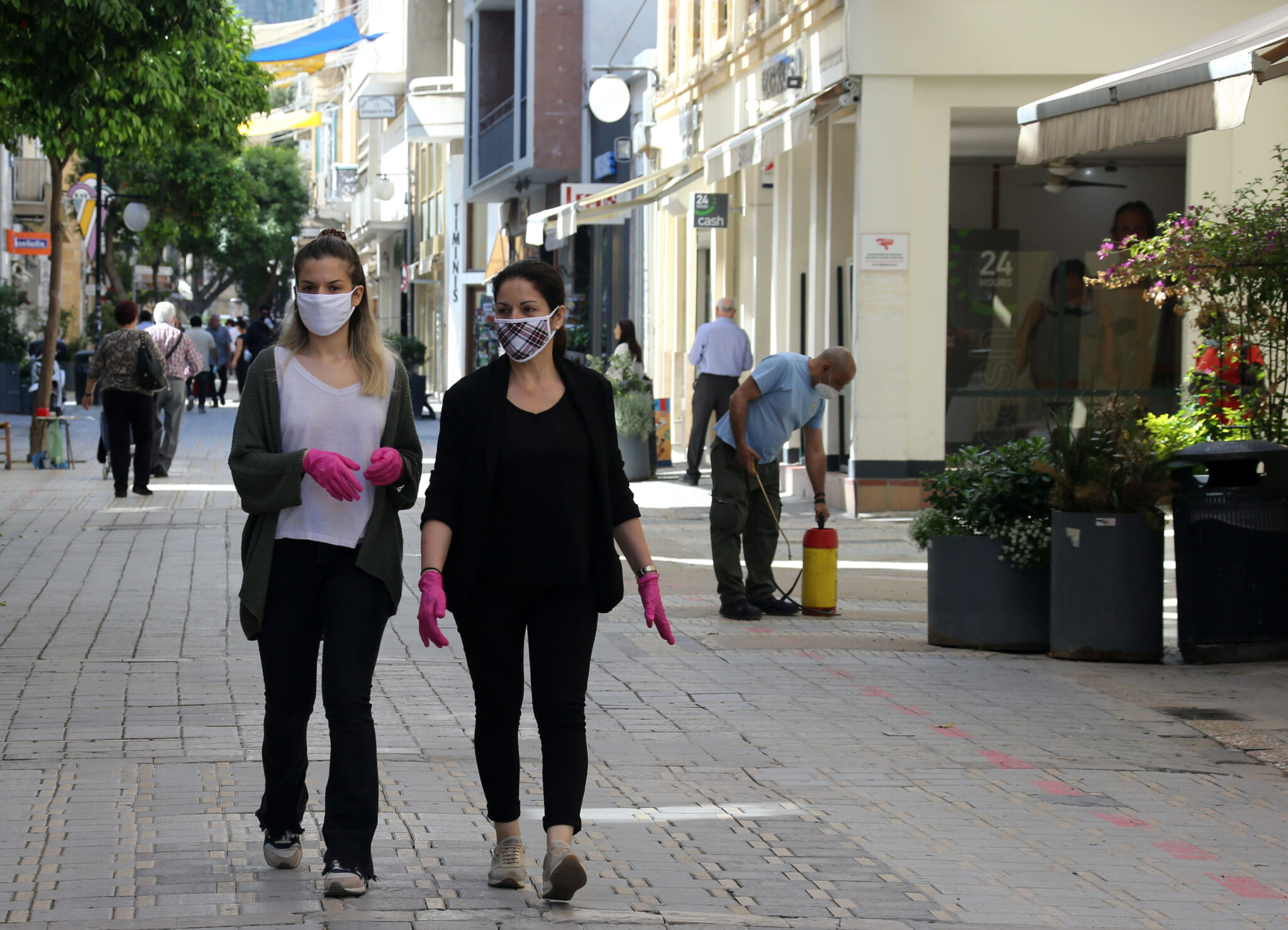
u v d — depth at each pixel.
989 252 44.88
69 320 111.38
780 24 49.12
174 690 20.62
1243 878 14.01
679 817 15.45
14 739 17.73
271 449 12.62
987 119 44.28
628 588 31.70
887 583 32.84
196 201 131.38
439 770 17.08
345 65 176.62
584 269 84.69
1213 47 25.50
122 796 15.49
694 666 23.53
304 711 12.79
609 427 12.91
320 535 12.53
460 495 12.64
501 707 12.85
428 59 128.25
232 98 66.19
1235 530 24.16
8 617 26.17
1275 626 24.36
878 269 42.97
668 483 53.94
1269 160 42.34
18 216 115.38
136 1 36.47
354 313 12.91
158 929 11.55
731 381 52.12
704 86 59.72
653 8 78.56
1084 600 24.20
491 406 12.61
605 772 17.25
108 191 113.94
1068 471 24.55
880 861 14.16
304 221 181.75
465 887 12.91
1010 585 25.00
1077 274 45.12
